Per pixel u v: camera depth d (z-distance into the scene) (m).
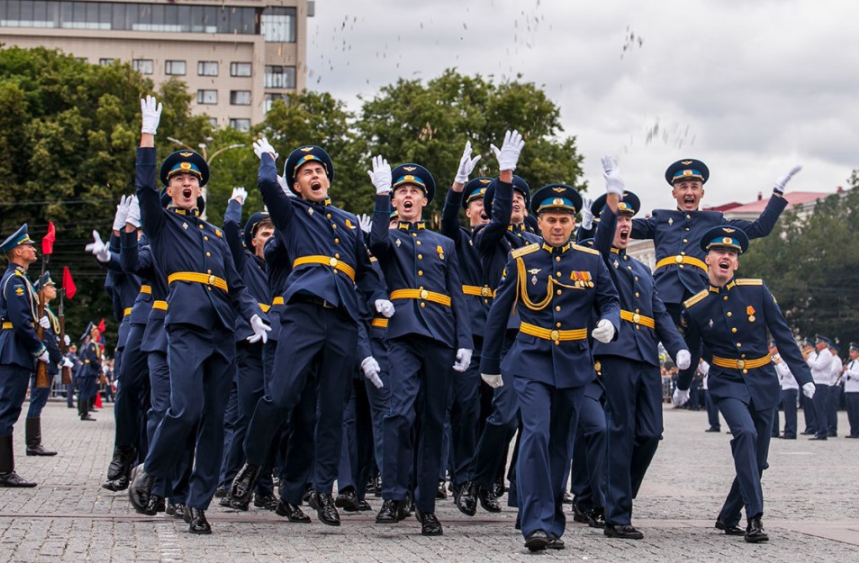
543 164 51.31
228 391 10.00
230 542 9.21
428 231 11.17
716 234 10.88
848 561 8.83
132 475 13.25
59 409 38.47
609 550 9.28
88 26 107.25
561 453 9.62
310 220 10.18
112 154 53.12
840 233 76.38
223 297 10.04
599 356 10.47
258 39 107.94
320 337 9.94
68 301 54.09
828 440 28.88
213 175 61.78
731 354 10.73
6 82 53.88
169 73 107.62
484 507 12.02
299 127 50.72
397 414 10.44
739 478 10.26
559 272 9.66
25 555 8.24
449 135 50.62
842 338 76.50
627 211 11.23
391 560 8.45
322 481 10.35
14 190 51.84
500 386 9.88
